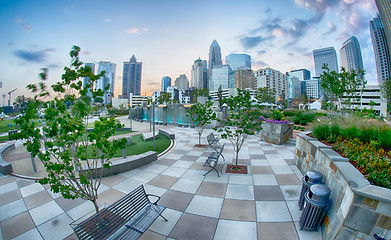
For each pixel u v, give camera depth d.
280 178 5.75
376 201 2.45
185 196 4.72
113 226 2.85
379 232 2.41
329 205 3.47
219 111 20.22
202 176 5.99
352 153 4.49
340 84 10.52
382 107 55.81
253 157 8.00
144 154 7.46
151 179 5.80
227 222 3.69
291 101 109.69
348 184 2.86
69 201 4.61
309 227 3.38
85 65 3.17
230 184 5.36
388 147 5.11
